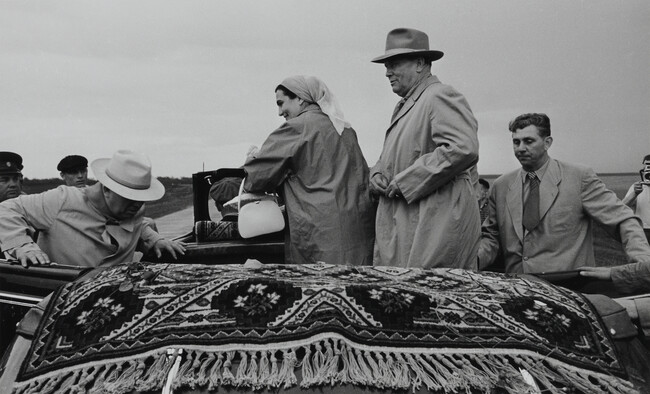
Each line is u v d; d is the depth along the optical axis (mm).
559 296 2598
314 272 2691
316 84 4477
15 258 3391
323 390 2076
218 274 2557
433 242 3789
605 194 4312
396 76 4238
